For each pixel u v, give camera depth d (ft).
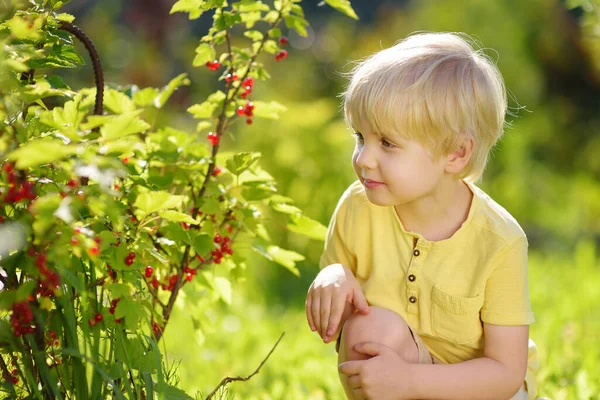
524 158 34.81
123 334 6.81
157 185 7.98
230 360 12.82
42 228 5.53
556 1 39.37
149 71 32.83
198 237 7.80
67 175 6.23
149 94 8.82
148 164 8.23
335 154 24.32
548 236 30.14
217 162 8.69
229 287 8.98
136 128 5.82
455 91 7.14
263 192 8.25
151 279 7.83
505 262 7.38
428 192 7.31
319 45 40.68
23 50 6.08
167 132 8.82
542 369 10.76
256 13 8.45
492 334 7.39
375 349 7.07
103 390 6.53
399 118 6.98
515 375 7.36
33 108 7.05
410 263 7.63
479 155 7.48
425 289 7.52
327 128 25.31
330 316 7.45
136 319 6.52
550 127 39.01
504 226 7.50
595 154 38.58
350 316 7.64
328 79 38.58
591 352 11.28
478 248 7.48
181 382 11.23
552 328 13.35
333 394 10.40
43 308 6.38
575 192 36.22
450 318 7.45
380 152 7.17
